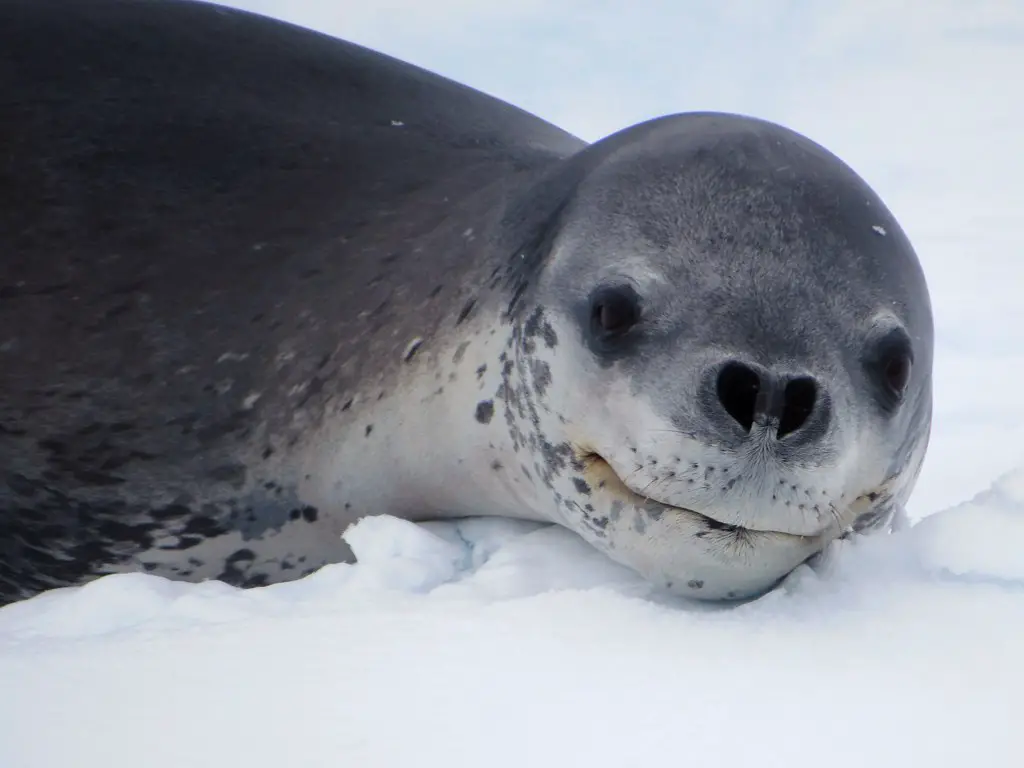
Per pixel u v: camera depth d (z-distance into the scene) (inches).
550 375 357.7
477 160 478.6
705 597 339.0
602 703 251.0
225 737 235.0
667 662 275.3
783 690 258.8
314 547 425.7
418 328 410.3
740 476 311.0
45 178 466.9
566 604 313.6
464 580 347.6
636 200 359.6
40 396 428.5
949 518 345.7
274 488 419.8
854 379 325.7
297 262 443.8
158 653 281.1
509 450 381.7
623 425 330.3
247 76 510.0
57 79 498.9
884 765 224.8
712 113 400.8
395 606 316.2
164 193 462.9
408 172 473.1
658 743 233.5
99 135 479.5
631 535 336.5
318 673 266.4
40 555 427.8
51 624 328.8
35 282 444.8
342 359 419.8
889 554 336.2
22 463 422.9
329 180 469.1
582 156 409.7
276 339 428.8
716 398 312.5
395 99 518.6
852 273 337.1
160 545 423.8
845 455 319.3
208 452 420.8
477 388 389.7
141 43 516.4
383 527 370.9
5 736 237.3
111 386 428.5
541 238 385.4
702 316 326.0
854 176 370.0
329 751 229.3
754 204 346.0
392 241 441.7
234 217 456.4
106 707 249.9
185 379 427.2
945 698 254.7
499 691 256.8
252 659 275.7
